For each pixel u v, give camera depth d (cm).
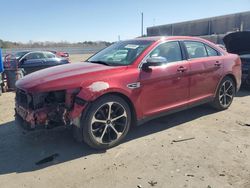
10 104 729
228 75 600
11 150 423
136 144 435
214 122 532
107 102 405
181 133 478
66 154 404
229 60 596
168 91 477
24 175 352
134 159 386
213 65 554
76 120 386
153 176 342
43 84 381
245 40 884
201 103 550
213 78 559
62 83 386
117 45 536
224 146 424
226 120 544
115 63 458
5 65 1062
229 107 636
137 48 474
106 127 413
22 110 409
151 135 470
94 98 387
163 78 463
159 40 484
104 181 334
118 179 337
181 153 402
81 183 331
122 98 424
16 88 428
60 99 396
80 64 474
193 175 342
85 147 426
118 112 426
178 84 490
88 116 390
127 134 475
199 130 491
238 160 379
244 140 446
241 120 544
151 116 461
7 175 352
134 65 439
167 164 371
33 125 387
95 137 403
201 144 432
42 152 413
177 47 504
